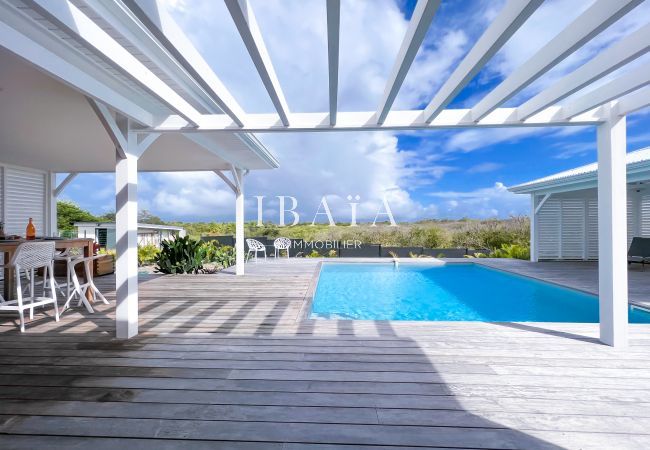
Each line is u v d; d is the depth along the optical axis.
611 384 2.63
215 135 5.44
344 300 7.00
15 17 2.13
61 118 4.22
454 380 2.70
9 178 7.70
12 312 4.72
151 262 10.65
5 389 2.57
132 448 1.93
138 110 3.47
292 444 1.97
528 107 3.35
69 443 1.97
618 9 1.79
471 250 12.55
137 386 2.61
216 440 2.00
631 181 7.05
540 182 9.46
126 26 2.48
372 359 3.11
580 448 1.93
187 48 2.28
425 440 2.00
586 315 5.71
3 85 3.20
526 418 2.21
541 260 10.79
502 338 3.63
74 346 3.43
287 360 3.09
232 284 6.83
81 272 6.84
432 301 6.86
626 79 2.73
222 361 3.07
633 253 9.52
